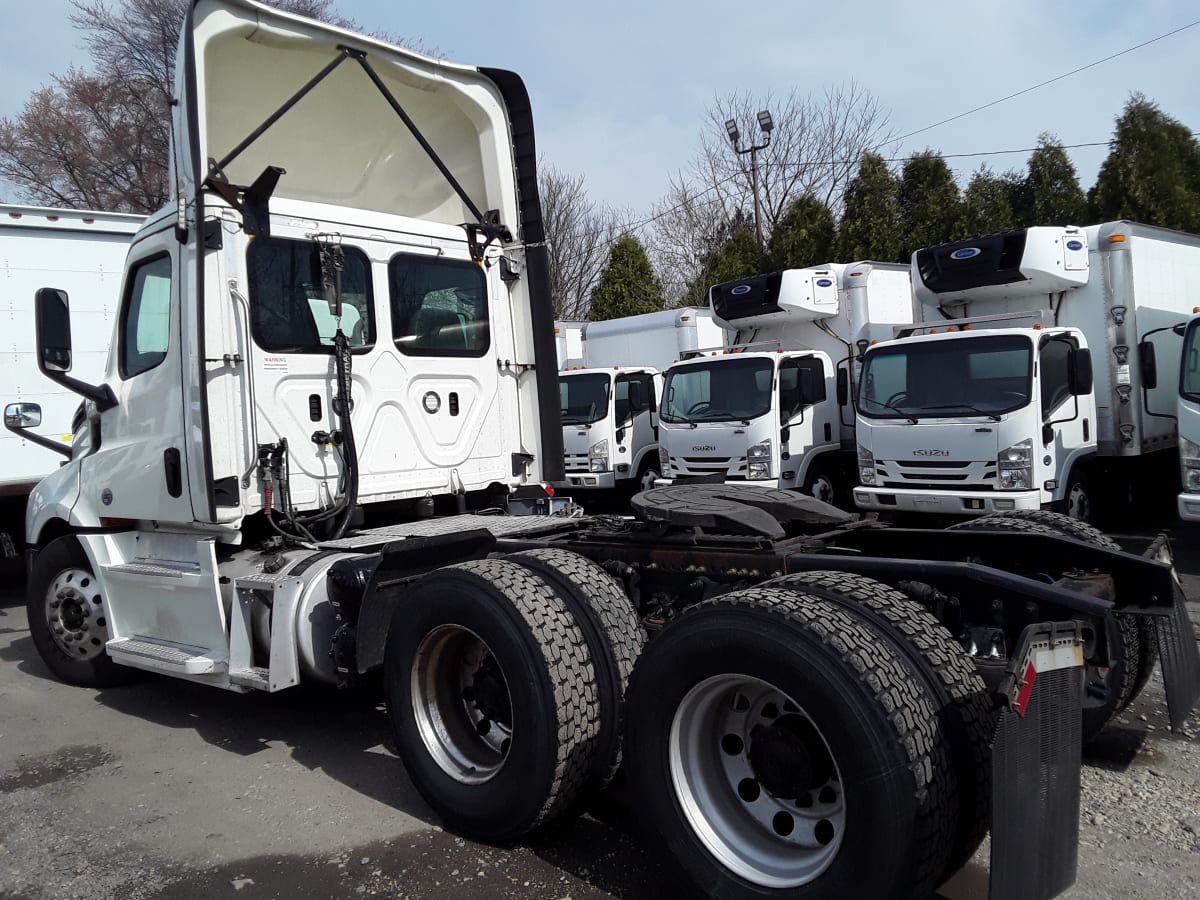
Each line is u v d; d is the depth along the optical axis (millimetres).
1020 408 8945
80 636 6113
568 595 3783
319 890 3514
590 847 3797
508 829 3668
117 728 5480
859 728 2691
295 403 4988
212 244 4711
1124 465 10938
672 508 4023
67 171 26656
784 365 11656
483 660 3963
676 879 3229
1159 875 3383
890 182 20875
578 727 3564
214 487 4703
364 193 5898
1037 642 2744
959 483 9344
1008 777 2615
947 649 2973
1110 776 4266
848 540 4566
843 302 12266
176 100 4797
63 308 5398
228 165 5238
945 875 2809
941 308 11227
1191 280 11211
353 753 4969
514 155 5984
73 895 3549
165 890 3557
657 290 28578
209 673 4848
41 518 6176
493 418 5902
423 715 4012
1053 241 9984
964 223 19609
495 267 5938
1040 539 4043
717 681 3100
